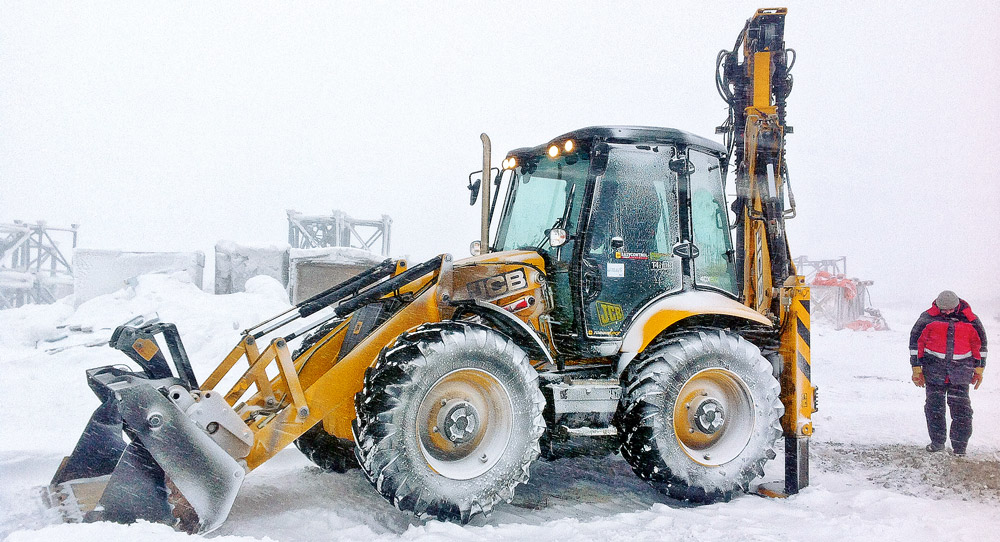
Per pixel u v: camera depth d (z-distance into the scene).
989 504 4.05
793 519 3.62
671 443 3.86
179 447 3.00
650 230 4.29
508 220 4.86
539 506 3.89
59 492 3.40
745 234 4.74
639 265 4.24
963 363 5.36
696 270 4.49
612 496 4.12
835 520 3.53
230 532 3.27
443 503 3.33
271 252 13.13
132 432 3.08
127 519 3.00
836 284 20.86
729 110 5.11
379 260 13.20
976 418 7.08
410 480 3.26
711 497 3.94
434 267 3.90
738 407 4.18
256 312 10.38
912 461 5.11
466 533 3.21
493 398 3.61
